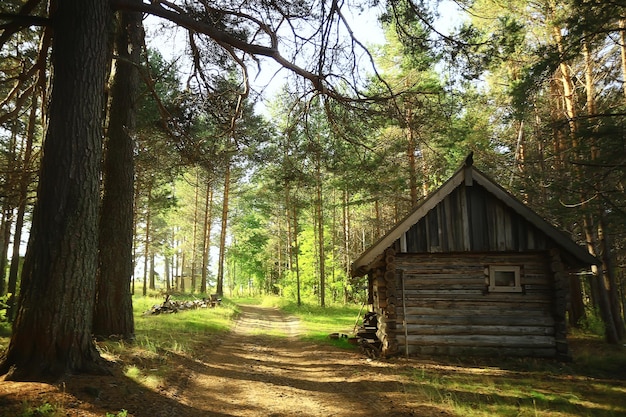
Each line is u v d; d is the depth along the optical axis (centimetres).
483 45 966
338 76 950
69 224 673
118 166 1127
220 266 3512
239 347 1355
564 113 1803
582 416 621
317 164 1245
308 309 2970
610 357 1158
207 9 930
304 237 3741
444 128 1627
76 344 667
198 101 1105
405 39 959
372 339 1343
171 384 738
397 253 1191
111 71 1185
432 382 842
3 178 1106
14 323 655
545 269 1187
